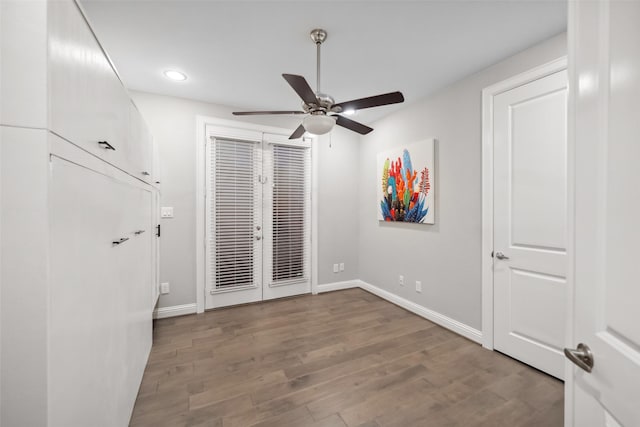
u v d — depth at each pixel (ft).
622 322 1.74
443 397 5.49
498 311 7.23
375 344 7.68
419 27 5.92
